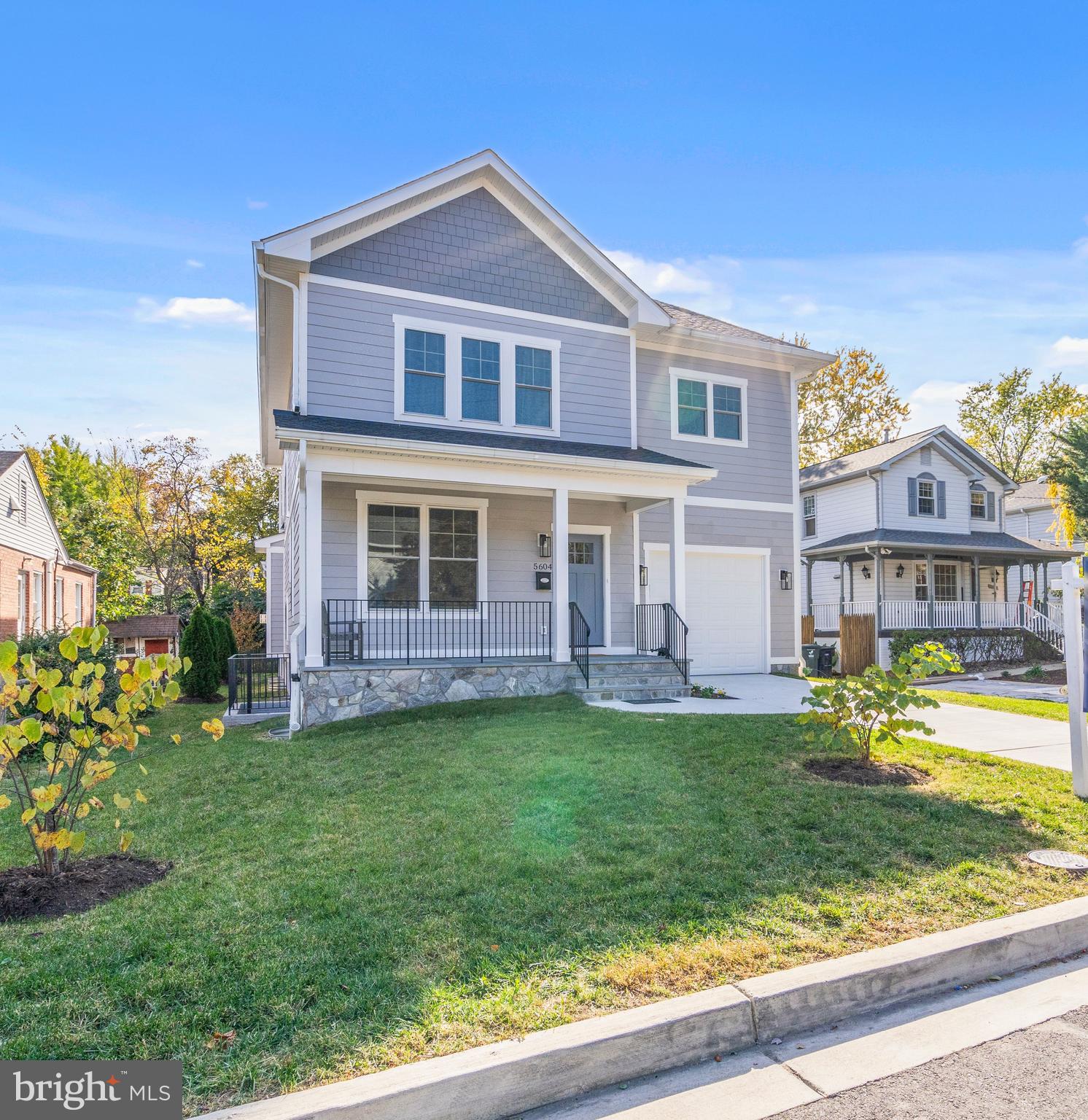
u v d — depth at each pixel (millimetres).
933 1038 2805
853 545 20531
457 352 11586
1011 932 3398
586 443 12562
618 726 7676
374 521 11109
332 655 10539
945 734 7988
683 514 11375
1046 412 37531
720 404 14086
